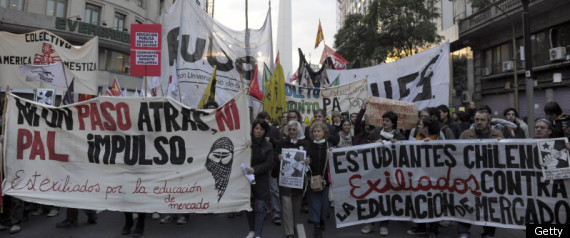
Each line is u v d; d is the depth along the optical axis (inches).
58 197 180.5
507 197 167.9
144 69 239.8
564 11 649.6
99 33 948.0
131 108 187.3
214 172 183.6
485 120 184.9
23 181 182.1
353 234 192.9
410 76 346.0
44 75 281.3
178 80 288.8
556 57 649.6
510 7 724.0
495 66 839.1
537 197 162.1
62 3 920.9
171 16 303.0
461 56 962.1
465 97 921.5
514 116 232.4
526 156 165.6
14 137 183.9
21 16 849.5
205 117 186.2
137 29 240.5
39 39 290.7
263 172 176.6
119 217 227.0
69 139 185.8
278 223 214.8
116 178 183.6
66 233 192.4
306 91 320.2
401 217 184.1
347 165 188.5
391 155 187.9
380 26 855.7
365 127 248.7
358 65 474.0
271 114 254.4
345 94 328.8
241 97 186.1
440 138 208.8
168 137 186.4
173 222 216.1
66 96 294.8
